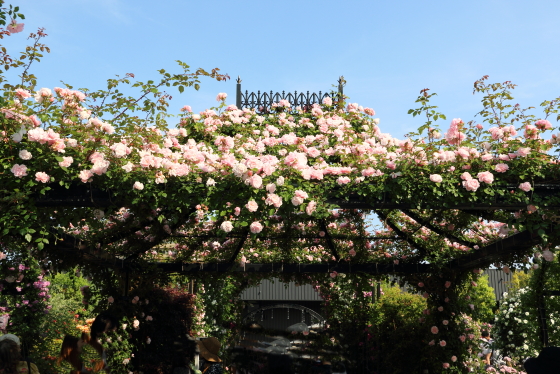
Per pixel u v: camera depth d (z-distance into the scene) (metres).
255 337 3.43
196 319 9.63
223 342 8.89
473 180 4.04
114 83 4.27
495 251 5.83
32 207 3.90
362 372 7.70
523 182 4.14
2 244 4.78
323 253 7.62
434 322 7.50
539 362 2.19
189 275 7.62
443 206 4.23
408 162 4.34
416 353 7.62
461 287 7.49
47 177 3.82
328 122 6.48
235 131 6.89
